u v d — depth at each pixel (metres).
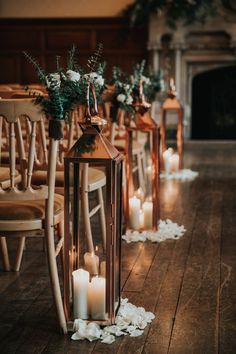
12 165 2.41
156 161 4.04
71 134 3.44
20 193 2.41
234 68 9.92
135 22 9.61
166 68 9.69
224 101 10.04
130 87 4.02
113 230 2.49
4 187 2.91
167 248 3.84
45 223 2.46
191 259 3.60
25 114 2.37
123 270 3.39
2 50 10.07
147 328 2.58
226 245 3.90
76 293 2.55
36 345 2.42
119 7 9.81
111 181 2.43
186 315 2.73
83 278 2.54
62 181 3.33
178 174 6.60
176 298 2.95
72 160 2.42
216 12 9.33
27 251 3.79
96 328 2.51
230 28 9.34
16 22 10.00
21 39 10.04
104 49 9.92
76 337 2.47
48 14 9.95
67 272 2.53
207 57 9.61
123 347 2.40
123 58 9.93
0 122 2.72
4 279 3.24
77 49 9.98
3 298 2.95
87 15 9.89
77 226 2.66
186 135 9.98
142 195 4.60
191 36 9.58
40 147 3.46
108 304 2.56
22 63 10.09
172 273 3.34
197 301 2.91
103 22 9.85
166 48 9.64
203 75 9.98
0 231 2.50
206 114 10.10
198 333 2.53
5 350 2.37
